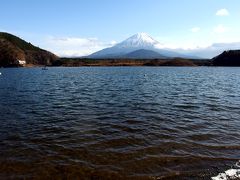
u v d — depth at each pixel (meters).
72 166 13.88
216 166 13.80
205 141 17.86
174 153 15.65
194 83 65.44
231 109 29.02
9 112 27.92
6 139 18.42
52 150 16.25
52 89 51.88
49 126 21.97
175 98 37.97
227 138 18.45
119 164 14.14
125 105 32.00
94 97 39.50
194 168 13.57
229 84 61.97
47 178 12.55
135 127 21.53
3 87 56.03
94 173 13.08
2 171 13.28
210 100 35.81
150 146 16.89
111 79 82.56
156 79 81.12
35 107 30.94
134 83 66.19
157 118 24.70
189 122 23.11
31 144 17.38
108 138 18.62
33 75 110.00
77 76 101.38
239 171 13.19
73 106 31.47
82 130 20.70
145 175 12.83
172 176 12.71
